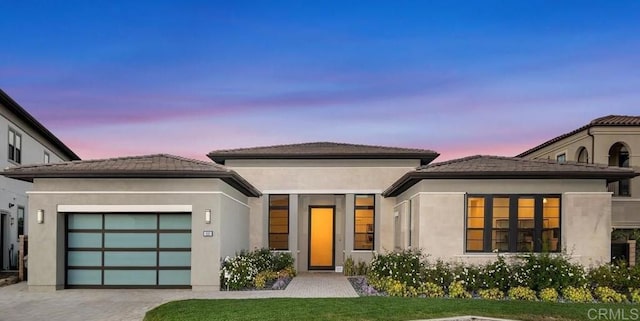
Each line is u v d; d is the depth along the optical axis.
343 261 20.36
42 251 14.56
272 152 20.08
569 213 14.46
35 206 14.61
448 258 14.41
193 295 13.66
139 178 14.71
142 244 15.04
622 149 22.39
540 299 12.84
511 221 14.55
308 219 21.08
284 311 10.50
